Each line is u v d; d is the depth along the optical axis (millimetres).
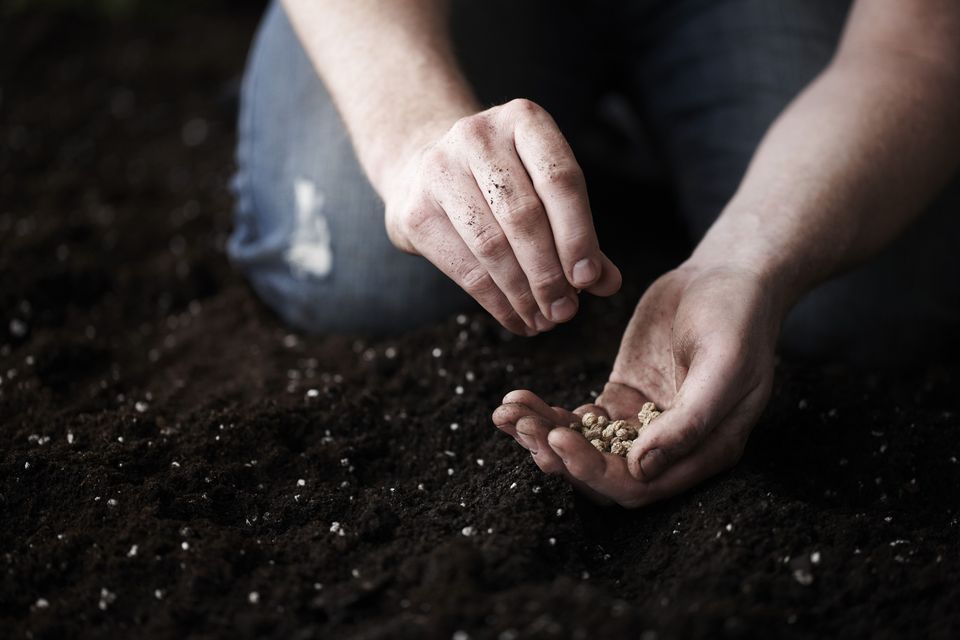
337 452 1033
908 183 1046
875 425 1054
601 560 944
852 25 1110
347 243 1196
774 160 1041
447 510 973
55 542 938
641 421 964
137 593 907
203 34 2023
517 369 1118
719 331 931
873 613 886
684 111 1312
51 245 1329
